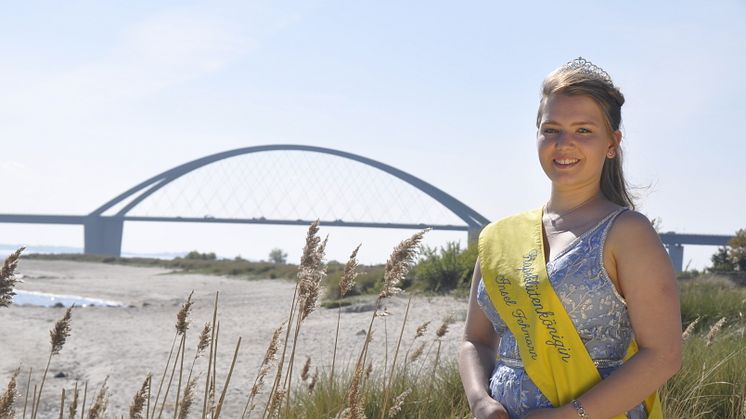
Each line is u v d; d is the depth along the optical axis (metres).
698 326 9.71
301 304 2.83
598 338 2.15
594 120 2.31
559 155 2.31
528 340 2.20
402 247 2.81
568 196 2.33
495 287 2.30
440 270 19.14
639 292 2.12
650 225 2.18
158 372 11.02
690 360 5.77
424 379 5.72
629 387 2.05
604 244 2.17
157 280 45.22
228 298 27.75
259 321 18.05
